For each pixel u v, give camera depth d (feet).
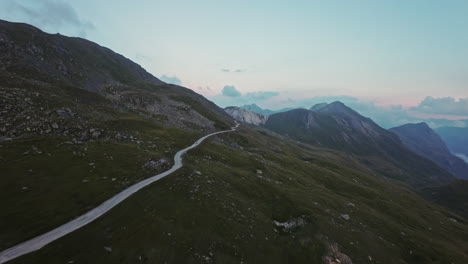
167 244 88.22
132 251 80.94
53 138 175.22
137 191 126.62
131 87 585.63
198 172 169.48
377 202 269.23
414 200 402.52
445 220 307.99
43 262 69.82
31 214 90.38
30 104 212.43
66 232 85.56
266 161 305.32
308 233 132.36
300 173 326.03
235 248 99.91
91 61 636.07
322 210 170.19
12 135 163.63
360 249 127.54
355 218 181.06
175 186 139.54
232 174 196.95
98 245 81.20
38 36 468.34
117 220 97.96
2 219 84.17
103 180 131.75
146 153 192.24
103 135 216.74
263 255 104.22
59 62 452.35
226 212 125.59
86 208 103.81
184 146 262.88
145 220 100.07
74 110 244.42
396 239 163.02
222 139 390.63
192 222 106.83
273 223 139.95
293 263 107.14
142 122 304.50
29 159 133.59
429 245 165.68
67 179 123.03
